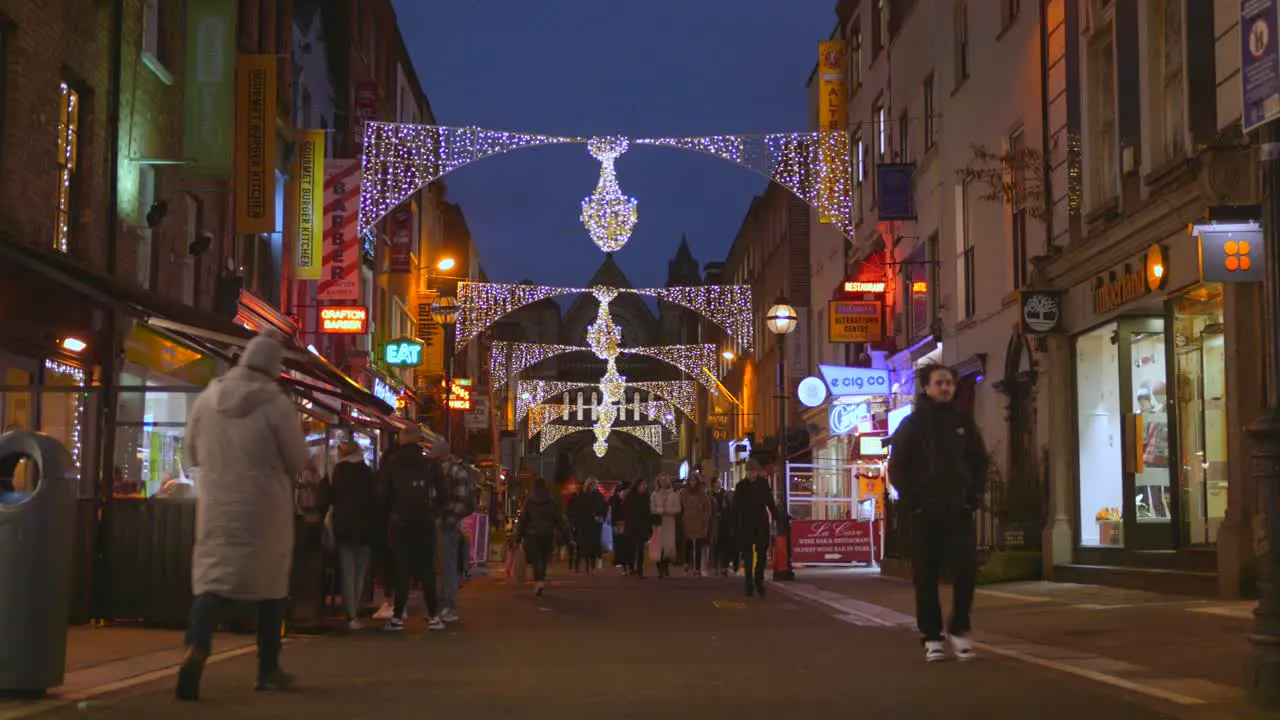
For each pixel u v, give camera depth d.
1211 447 14.27
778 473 23.44
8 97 13.97
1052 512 18.59
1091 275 17.20
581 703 7.38
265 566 7.55
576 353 117.25
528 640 11.70
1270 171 6.89
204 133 18.81
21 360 13.94
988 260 22.39
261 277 25.23
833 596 17.61
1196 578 13.92
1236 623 10.52
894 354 29.03
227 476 7.54
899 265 29.33
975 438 9.23
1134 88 15.72
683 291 56.25
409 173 33.59
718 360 72.12
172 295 19.36
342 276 26.72
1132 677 8.09
